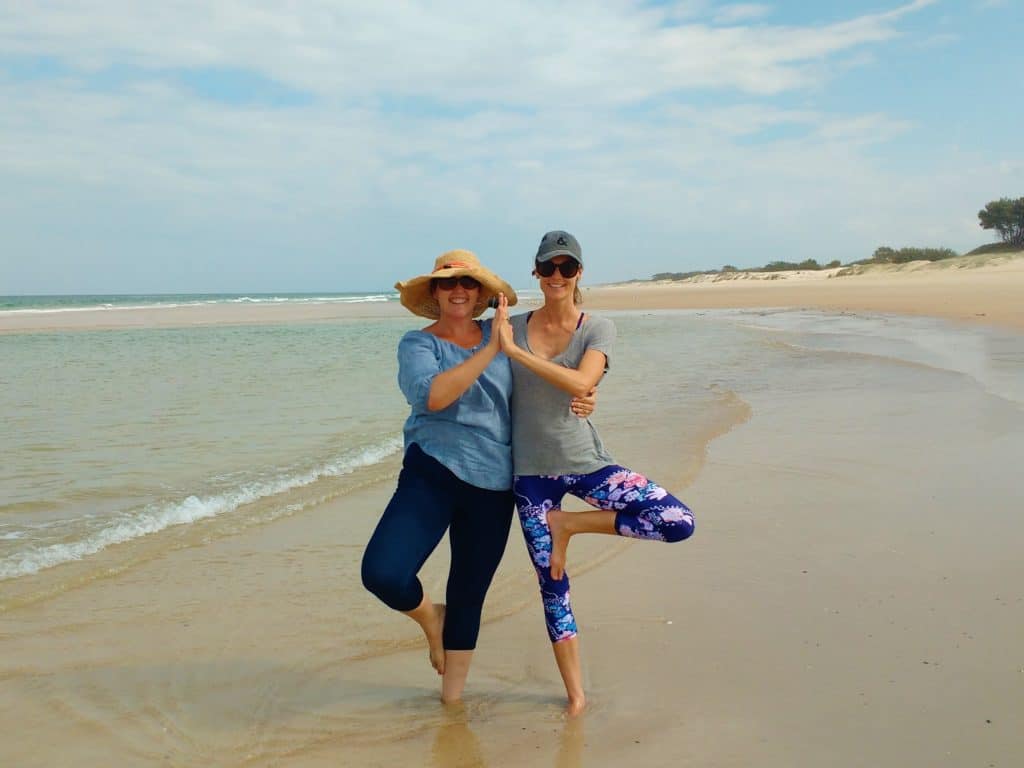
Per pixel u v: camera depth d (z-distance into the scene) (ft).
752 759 9.17
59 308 168.04
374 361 50.49
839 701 10.30
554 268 10.54
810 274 296.92
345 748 9.75
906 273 212.43
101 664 11.76
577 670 10.63
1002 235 247.09
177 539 16.89
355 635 12.90
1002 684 10.46
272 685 11.30
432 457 10.53
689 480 20.81
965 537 15.88
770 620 12.78
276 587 14.62
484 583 10.91
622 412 30.86
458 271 10.53
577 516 10.59
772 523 17.38
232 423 28.94
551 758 9.40
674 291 225.97
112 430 27.58
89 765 9.29
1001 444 23.00
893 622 12.43
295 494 20.07
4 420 29.43
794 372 41.27
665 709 10.37
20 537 16.79
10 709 10.48
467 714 10.55
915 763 8.93
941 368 39.09
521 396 10.80
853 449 23.43
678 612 13.26
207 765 9.35
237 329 86.58
